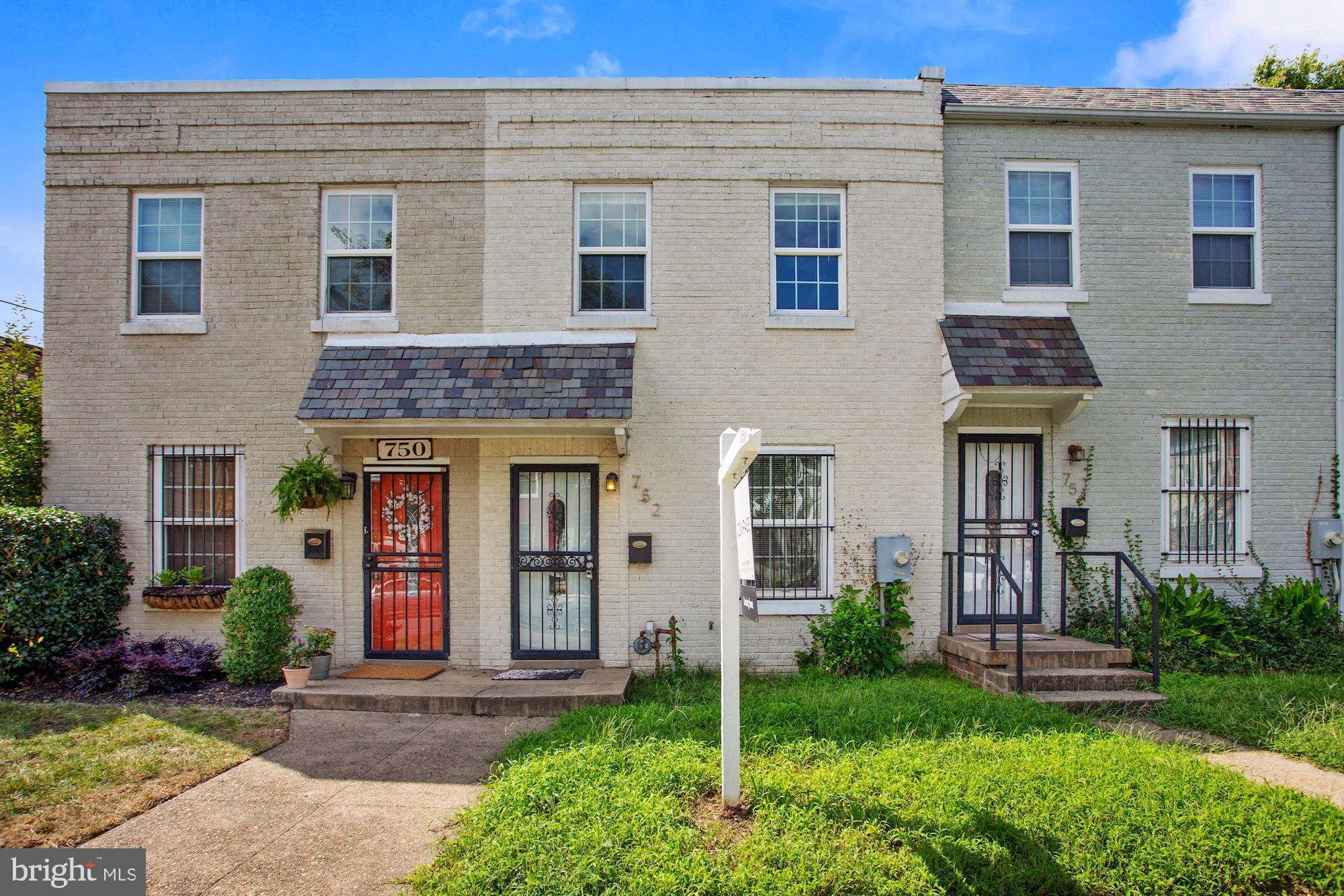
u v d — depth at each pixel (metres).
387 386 7.86
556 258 8.55
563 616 8.45
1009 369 8.13
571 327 8.46
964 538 8.84
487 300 8.53
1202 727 6.32
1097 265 9.04
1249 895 3.84
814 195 8.78
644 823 4.28
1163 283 9.06
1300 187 9.20
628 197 8.73
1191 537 8.98
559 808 4.51
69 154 8.63
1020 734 5.80
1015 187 9.16
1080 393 8.19
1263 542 9.01
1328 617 8.49
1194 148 9.15
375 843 4.45
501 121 8.59
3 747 5.88
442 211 8.56
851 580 8.45
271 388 8.50
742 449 4.18
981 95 9.42
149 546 8.49
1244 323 9.09
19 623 7.55
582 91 8.61
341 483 8.22
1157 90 9.80
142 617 8.43
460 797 5.10
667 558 8.38
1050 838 4.20
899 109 8.68
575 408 7.62
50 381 8.56
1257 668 7.82
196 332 8.52
